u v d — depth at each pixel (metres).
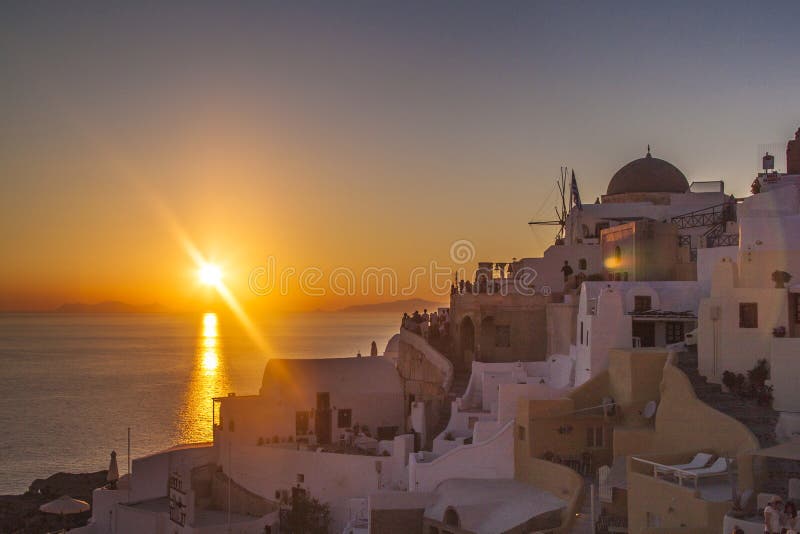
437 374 69.62
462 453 49.88
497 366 63.72
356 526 52.34
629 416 46.31
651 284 57.41
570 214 81.94
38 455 104.38
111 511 64.50
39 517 73.44
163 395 159.25
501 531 41.88
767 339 44.69
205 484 64.94
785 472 35.91
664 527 34.69
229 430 65.50
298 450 62.25
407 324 79.94
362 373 72.44
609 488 40.16
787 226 46.72
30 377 199.25
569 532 39.22
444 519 46.00
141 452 104.31
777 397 42.34
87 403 148.50
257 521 58.22
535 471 46.38
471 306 71.94
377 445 64.50
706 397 44.03
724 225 66.38
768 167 61.38
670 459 38.12
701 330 46.97
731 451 38.03
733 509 31.67
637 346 54.16
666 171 81.81
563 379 60.19
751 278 46.72
